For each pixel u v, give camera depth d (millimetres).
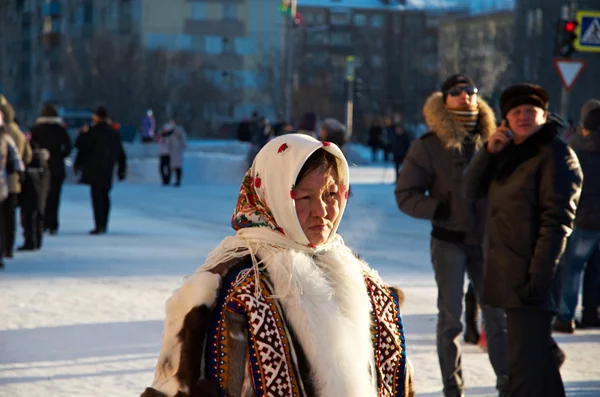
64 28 112250
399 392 3420
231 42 111750
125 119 95250
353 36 134125
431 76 131250
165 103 97625
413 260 15164
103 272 13438
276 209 3354
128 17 109312
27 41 123312
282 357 3168
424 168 7289
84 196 30188
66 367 8109
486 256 6289
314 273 3295
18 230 20141
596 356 8906
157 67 98562
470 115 7266
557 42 22812
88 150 18859
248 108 109875
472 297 9438
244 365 3172
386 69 131375
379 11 133250
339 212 3502
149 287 12148
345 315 3301
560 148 6105
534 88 6242
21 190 15945
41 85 116875
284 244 3361
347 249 3553
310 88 106000
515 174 6184
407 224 21141
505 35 106500
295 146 3342
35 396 7203
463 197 6707
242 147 52594
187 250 16250
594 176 9781
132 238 18219
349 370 3225
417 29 133125
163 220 22203
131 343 9039
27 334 9328
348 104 57406
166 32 110562
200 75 103250
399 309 3525
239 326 3184
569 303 10031
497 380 7098
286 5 56812
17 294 11523
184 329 3191
